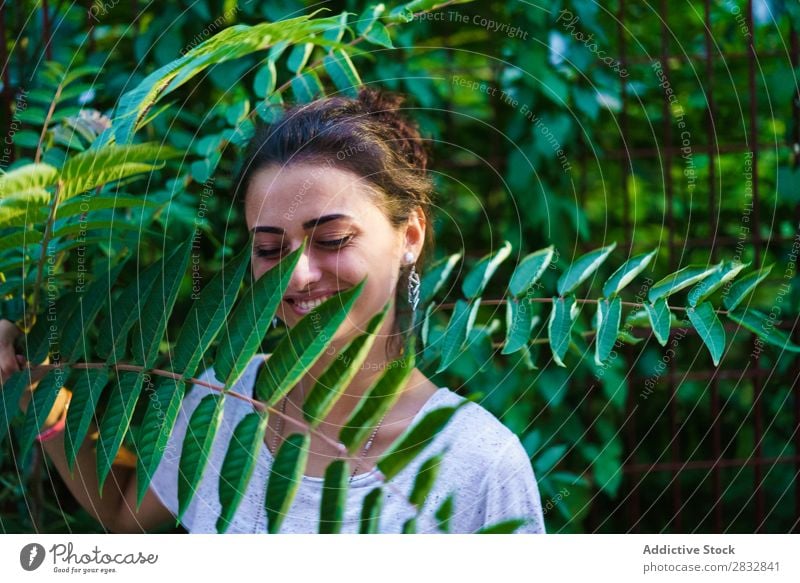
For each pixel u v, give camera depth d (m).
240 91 1.74
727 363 2.17
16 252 1.13
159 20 1.75
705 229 2.24
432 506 1.10
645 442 2.19
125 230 1.40
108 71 1.77
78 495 1.32
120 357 0.91
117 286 1.43
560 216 1.94
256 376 1.22
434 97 1.96
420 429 0.69
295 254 0.81
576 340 1.54
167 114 1.68
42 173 0.82
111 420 0.87
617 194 2.21
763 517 2.05
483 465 1.12
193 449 0.79
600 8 2.10
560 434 1.94
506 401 1.85
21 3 1.84
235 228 1.71
